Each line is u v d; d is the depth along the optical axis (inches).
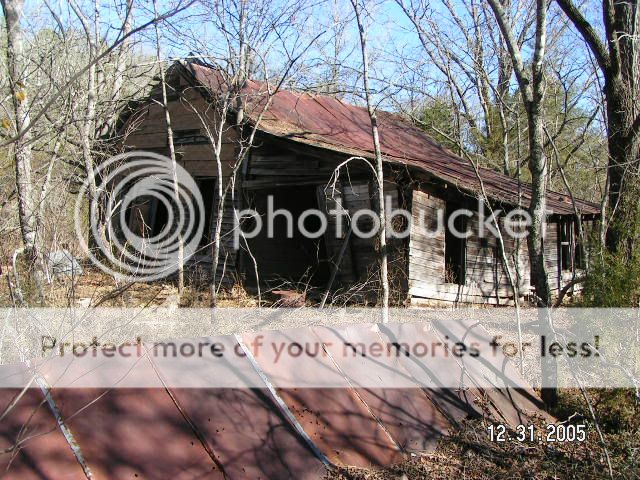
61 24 288.4
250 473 165.5
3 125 210.4
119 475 146.2
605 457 226.7
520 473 209.9
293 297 338.0
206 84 408.5
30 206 238.4
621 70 331.6
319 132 464.8
